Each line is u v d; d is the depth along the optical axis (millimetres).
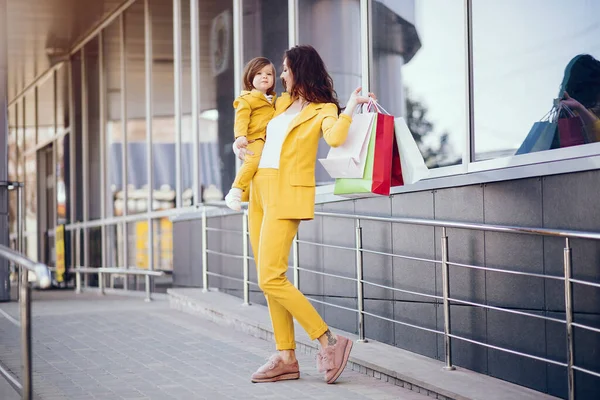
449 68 6227
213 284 9859
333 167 5141
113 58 14523
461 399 4762
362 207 6809
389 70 6969
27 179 20922
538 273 5008
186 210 11586
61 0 13531
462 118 6055
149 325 8133
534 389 5059
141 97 13359
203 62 10867
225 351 6691
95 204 15633
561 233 4426
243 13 9648
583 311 4699
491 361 5398
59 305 10906
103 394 5215
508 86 5574
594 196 4641
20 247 10797
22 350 4316
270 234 5285
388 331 6492
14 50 16828
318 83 5277
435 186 5898
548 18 5262
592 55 4961
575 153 5008
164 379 5656
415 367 5488
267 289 5320
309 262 7625
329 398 5016
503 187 5285
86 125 16062
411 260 6203
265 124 5480
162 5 12430
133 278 13719
